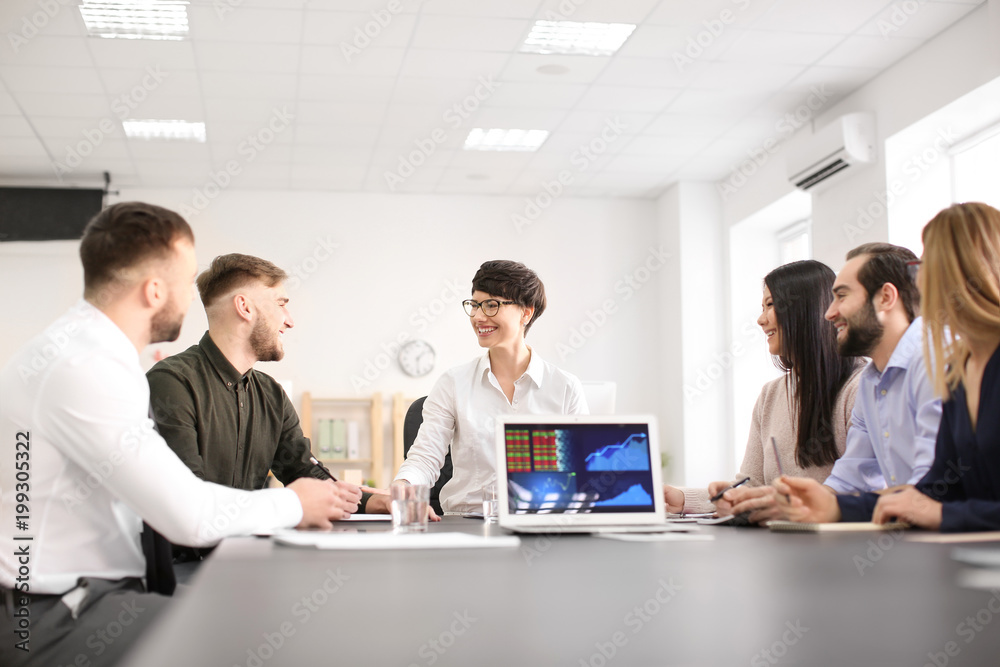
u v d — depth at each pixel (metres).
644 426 1.67
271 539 1.37
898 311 1.96
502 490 1.58
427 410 2.63
